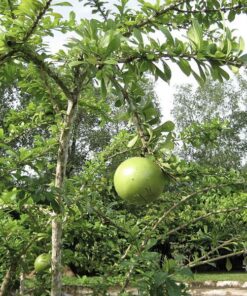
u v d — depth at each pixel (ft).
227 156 94.38
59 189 7.10
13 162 7.73
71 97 9.06
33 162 9.15
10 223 11.09
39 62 8.02
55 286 9.34
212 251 10.62
